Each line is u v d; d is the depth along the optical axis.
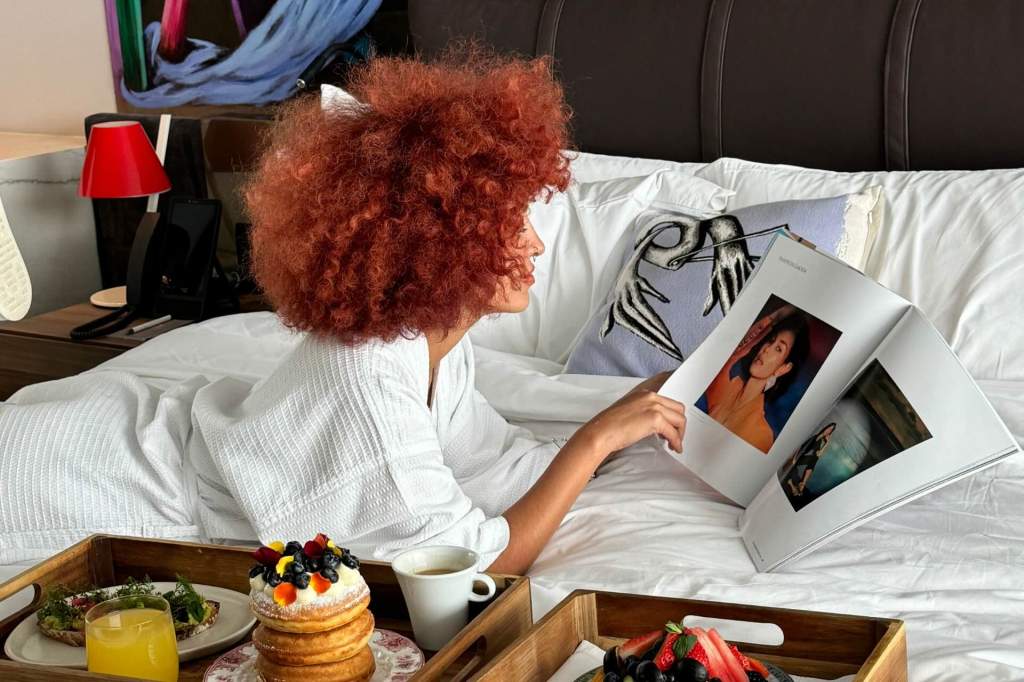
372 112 1.23
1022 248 1.73
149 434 1.37
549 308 2.07
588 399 1.68
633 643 0.83
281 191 1.23
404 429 1.18
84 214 3.33
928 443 1.20
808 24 2.17
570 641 0.94
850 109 2.15
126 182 2.72
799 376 1.41
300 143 1.25
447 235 1.17
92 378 1.56
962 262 1.76
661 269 1.86
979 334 1.68
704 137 2.33
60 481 1.37
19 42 3.45
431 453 1.21
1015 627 1.08
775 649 0.93
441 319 1.21
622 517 1.41
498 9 2.49
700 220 1.91
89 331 2.58
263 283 1.30
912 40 2.07
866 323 1.37
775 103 2.23
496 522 1.25
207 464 1.35
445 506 1.20
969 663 0.98
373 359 1.19
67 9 3.32
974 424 1.17
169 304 2.70
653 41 2.33
